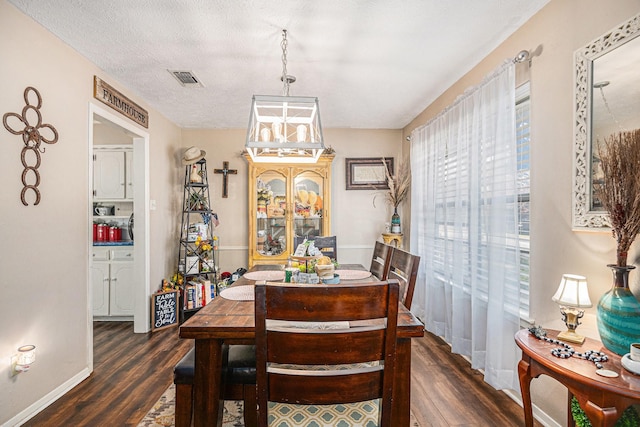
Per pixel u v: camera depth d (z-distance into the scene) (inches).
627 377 45.0
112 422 74.8
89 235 99.4
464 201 106.8
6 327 72.4
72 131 93.0
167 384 91.9
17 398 74.4
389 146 180.7
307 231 168.6
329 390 41.9
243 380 59.6
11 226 73.7
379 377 43.0
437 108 133.6
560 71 70.7
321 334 40.9
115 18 79.4
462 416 77.0
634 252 54.8
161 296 138.9
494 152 87.4
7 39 72.9
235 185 176.7
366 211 179.3
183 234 172.2
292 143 81.4
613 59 58.1
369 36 88.0
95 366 103.3
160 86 120.6
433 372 99.3
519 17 80.0
